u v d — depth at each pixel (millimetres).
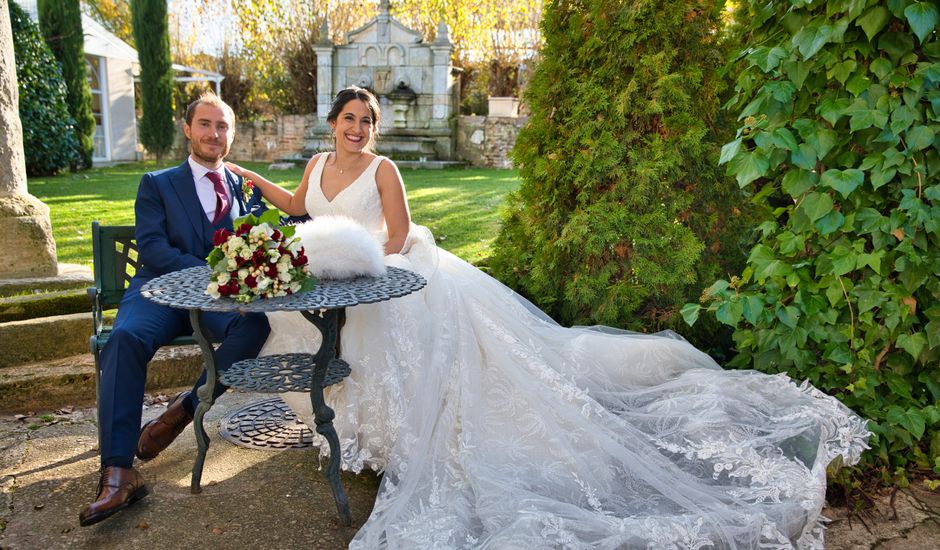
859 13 2449
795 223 2840
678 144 3334
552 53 3617
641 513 2373
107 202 8562
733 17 3498
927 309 2758
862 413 2871
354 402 2738
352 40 16781
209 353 2539
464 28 18719
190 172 3250
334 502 2684
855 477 2785
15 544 2363
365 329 2771
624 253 3459
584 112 3453
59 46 14039
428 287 2996
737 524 2264
